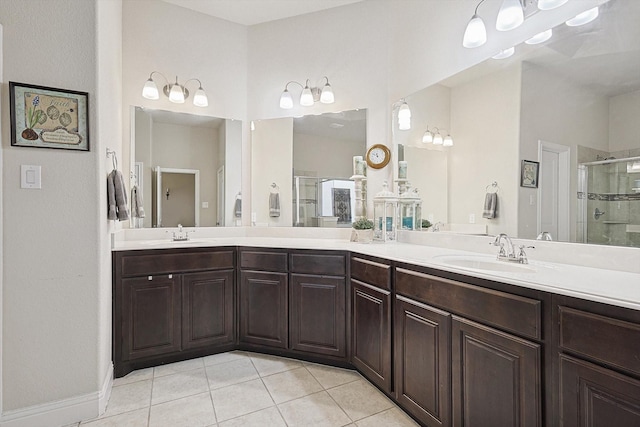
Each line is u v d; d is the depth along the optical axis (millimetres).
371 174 2816
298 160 3010
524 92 1804
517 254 1762
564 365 1043
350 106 2869
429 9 2400
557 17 1662
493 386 1258
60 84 1662
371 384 2064
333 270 2262
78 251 1709
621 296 945
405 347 1710
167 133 2828
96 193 1751
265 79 3074
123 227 2660
